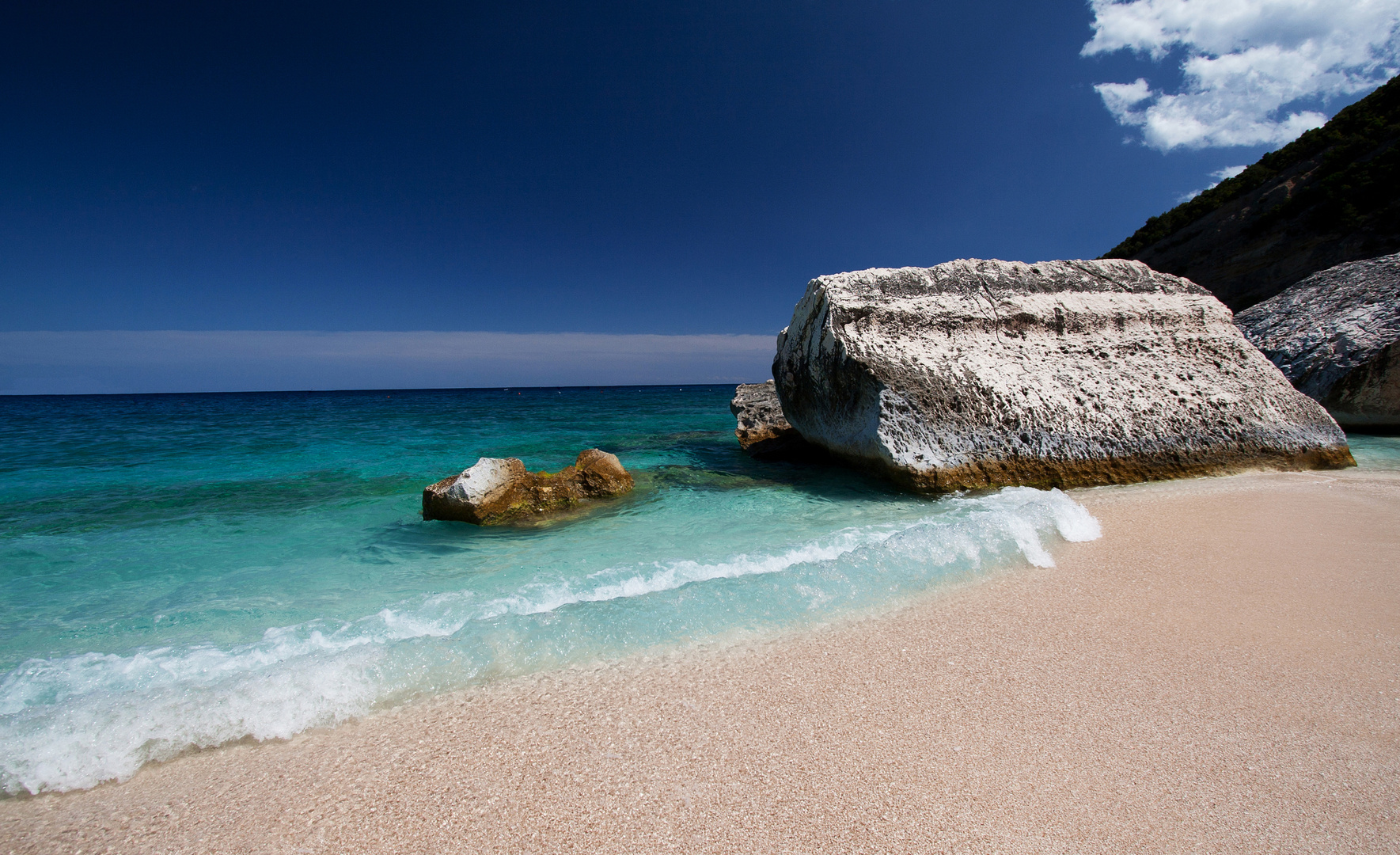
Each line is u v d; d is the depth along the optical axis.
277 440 13.23
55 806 1.92
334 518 6.23
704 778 1.96
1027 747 2.08
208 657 2.93
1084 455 6.77
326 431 15.83
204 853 1.70
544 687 2.59
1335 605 3.29
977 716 2.29
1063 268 8.62
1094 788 1.87
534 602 3.61
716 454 11.16
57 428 16.67
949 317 7.59
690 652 2.88
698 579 3.96
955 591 3.60
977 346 7.44
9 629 3.43
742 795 1.88
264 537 5.51
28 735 2.14
